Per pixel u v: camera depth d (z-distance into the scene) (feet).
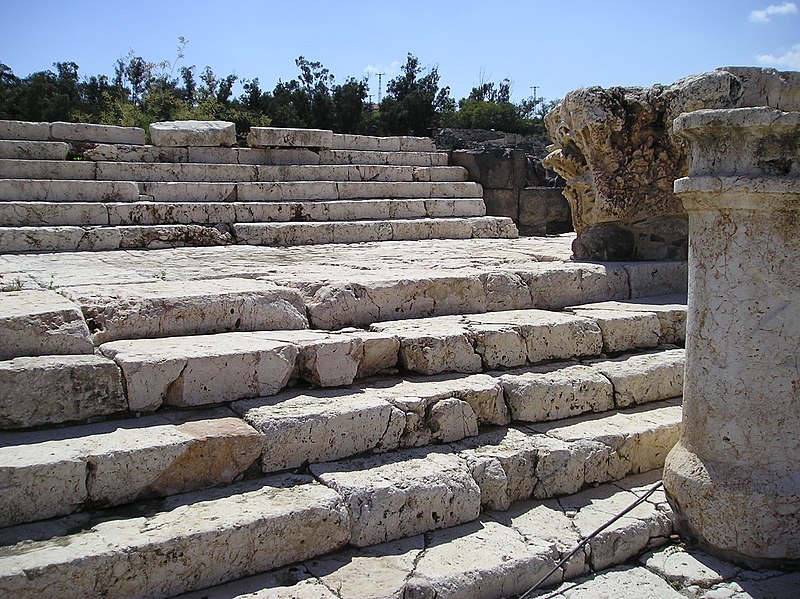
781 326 11.01
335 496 10.37
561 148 22.35
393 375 13.88
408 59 99.45
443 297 16.74
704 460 11.56
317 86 91.25
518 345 15.06
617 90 20.75
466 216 37.86
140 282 17.06
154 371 11.25
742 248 11.15
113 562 8.57
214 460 10.49
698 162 11.72
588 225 22.31
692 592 10.57
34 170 30.94
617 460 13.39
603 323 16.48
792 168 10.98
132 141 36.01
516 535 11.16
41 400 10.50
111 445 9.96
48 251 25.94
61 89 95.71
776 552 10.90
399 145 43.45
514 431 13.30
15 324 11.34
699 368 11.75
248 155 37.29
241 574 9.51
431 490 11.02
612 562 11.31
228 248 28.27
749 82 18.58
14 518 9.17
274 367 12.25
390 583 9.53
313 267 20.99
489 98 120.88
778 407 11.02
